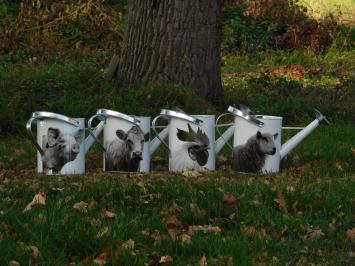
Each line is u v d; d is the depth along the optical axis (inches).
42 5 744.3
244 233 196.1
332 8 895.1
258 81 514.0
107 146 254.5
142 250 183.3
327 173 267.1
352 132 362.9
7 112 345.1
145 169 255.6
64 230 186.9
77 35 706.2
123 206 214.2
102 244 182.1
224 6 839.1
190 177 244.5
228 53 748.6
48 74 398.0
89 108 360.2
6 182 239.5
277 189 228.2
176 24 384.8
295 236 199.5
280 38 776.3
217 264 174.2
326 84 588.1
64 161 248.5
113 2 821.9
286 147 266.4
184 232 195.9
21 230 188.7
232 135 291.3
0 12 742.5
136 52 391.5
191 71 386.9
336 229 205.5
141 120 253.8
